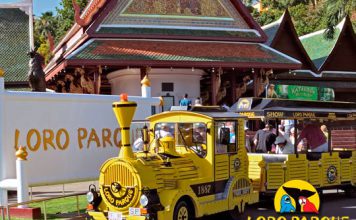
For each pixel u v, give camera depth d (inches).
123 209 417.4
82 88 1204.5
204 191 466.9
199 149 483.5
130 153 422.3
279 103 614.9
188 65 1157.7
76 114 595.8
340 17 1763.0
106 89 1508.4
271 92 1198.9
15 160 542.3
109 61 1104.8
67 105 587.5
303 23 2600.9
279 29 1605.6
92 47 1137.4
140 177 410.3
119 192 417.4
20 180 512.7
